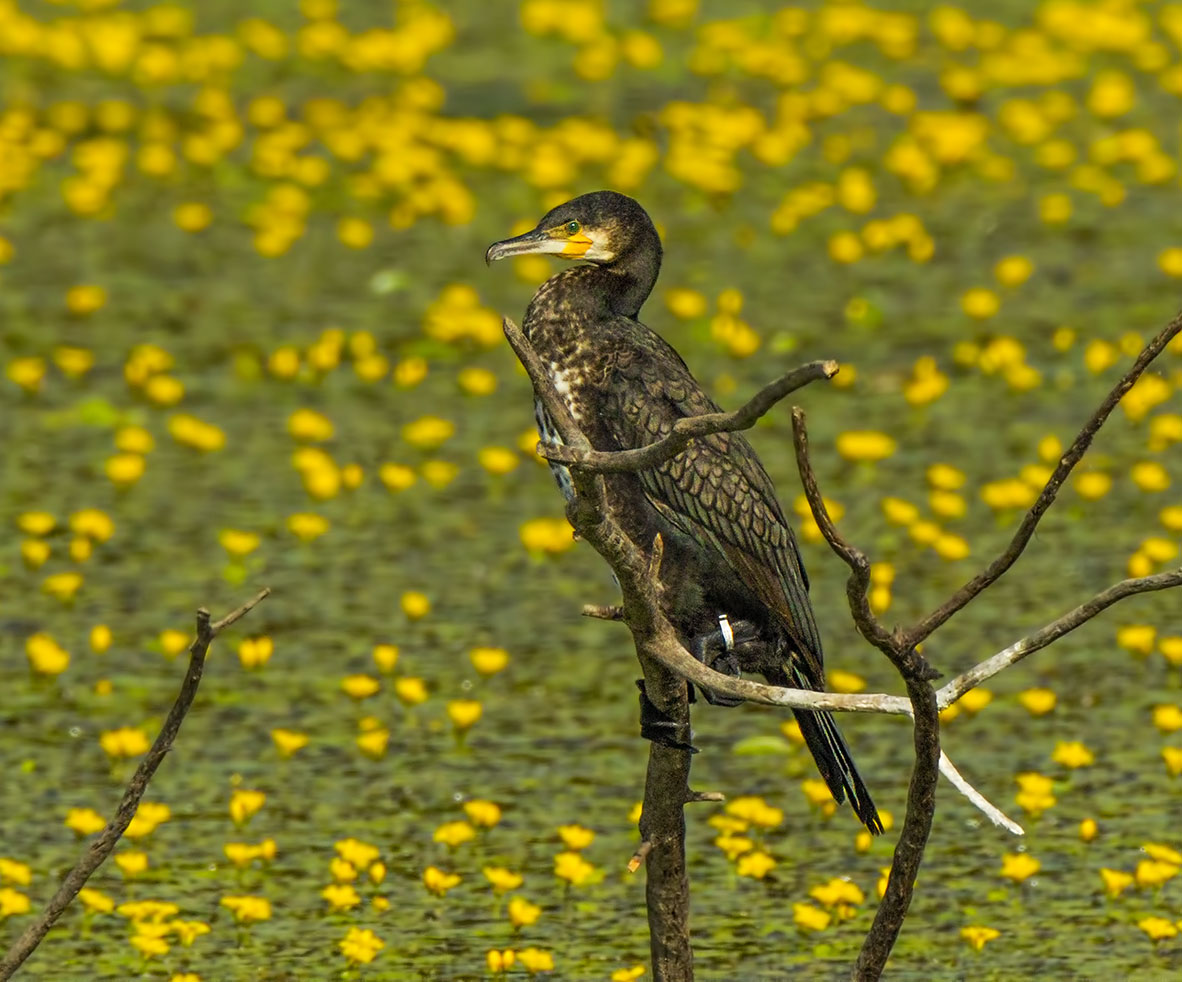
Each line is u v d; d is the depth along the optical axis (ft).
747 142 66.95
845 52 83.66
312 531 41.57
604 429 27.40
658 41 84.89
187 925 27.96
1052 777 33.40
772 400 17.22
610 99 76.79
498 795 32.94
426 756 34.40
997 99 78.89
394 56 77.30
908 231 59.52
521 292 59.21
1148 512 44.68
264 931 28.81
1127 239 64.08
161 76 75.77
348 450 48.55
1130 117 76.02
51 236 64.59
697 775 33.73
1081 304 58.18
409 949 28.27
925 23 87.76
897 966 27.66
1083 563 41.98
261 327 56.70
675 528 26.81
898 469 47.09
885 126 75.72
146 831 30.04
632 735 35.17
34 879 30.12
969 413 50.55
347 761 34.19
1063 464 19.83
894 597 40.34
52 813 32.19
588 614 23.70
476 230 65.46
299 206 63.46
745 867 29.37
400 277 60.34
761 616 27.07
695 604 27.22
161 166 65.10
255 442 49.16
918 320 57.16
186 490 46.29
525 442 47.01
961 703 34.37
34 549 41.11
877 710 19.83
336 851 31.14
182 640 36.99
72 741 34.81
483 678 37.27
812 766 34.09
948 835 31.68
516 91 77.77
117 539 43.55
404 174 63.41
